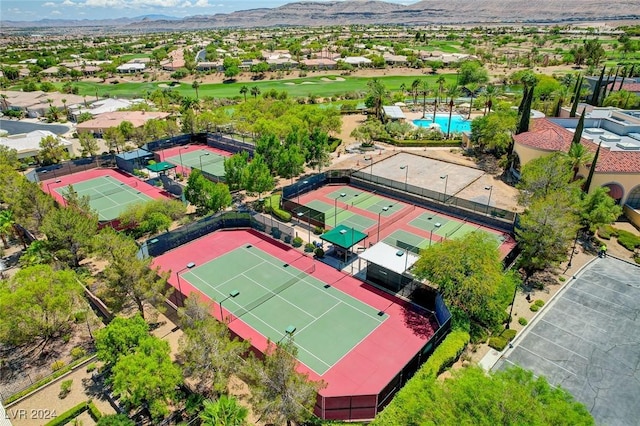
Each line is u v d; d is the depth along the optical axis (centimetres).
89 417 3166
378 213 6494
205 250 5547
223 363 3005
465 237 4206
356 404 3048
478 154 9100
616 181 6147
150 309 4375
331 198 7062
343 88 16625
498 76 17075
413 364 3316
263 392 2745
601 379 3431
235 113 10506
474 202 6191
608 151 6512
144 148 9400
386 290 4669
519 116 8719
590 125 8450
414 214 6469
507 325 3969
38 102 13962
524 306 4306
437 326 4106
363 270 5062
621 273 4853
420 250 4612
